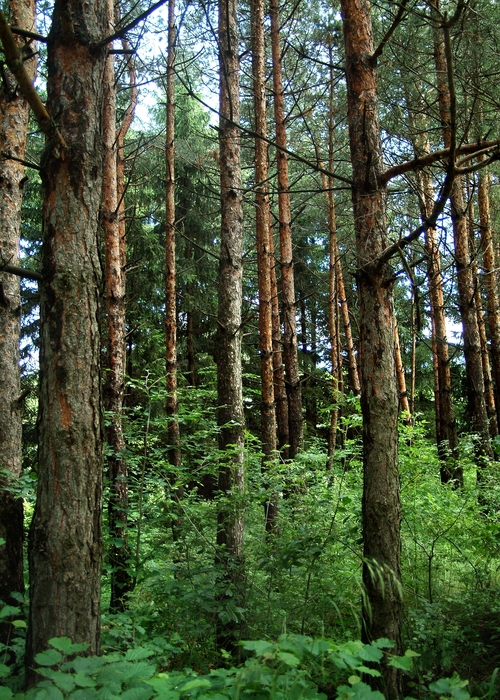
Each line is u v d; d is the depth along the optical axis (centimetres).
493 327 1259
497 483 702
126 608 562
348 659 220
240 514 563
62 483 313
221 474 610
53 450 315
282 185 1088
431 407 2259
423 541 607
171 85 1075
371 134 433
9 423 511
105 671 226
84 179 335
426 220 369
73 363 322
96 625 315
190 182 1748
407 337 1941
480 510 626
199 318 1998
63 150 329
